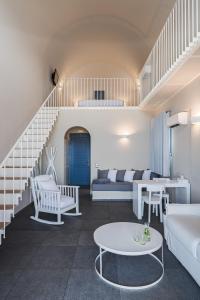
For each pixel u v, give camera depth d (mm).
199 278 2154
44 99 6586
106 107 7023
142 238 2471
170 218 2924
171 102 5379
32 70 5559
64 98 8758
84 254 2896
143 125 7039
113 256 2850
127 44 7070
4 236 3191
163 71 4289
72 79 8836
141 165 6992
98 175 6781
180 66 3379
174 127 5199
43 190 4270
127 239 2482
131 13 5613
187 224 2646
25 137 5055
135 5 5281
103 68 9008
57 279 2324
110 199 6086
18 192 3572
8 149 4250
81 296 2061
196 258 2180
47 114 6359
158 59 4629
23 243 3244
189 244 2256
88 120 7035
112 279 2326
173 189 5219
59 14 5406
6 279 2324
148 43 6531
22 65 4895
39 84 6129
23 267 2566
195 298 2045
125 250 2205
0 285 2221
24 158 4387
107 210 5086
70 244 3211
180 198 4762
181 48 3311
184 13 3203
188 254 2389
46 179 4695
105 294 2090
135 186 4668
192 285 2240
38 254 2893
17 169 4105
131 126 7039
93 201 6008
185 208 3098
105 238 2508
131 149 7020
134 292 2123
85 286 2209
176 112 5008
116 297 2051
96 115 7047
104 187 6082
